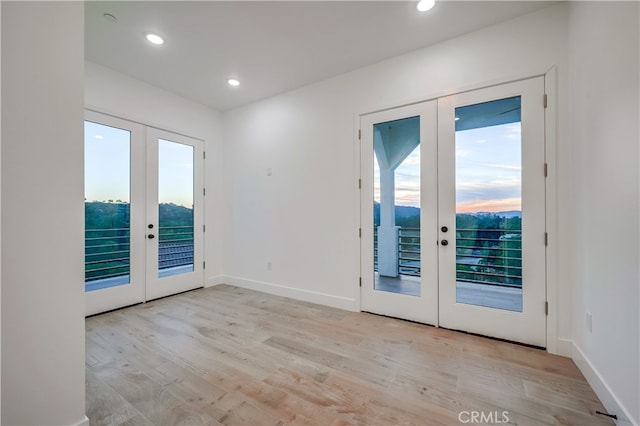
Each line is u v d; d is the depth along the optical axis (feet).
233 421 4.99
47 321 4.31
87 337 8.37
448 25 8.08
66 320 4.50
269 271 13.07
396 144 9.76
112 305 10.66
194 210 13.60
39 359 4.22
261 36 8.57
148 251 11.82
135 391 5.83
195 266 13.60
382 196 10.04
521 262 7.79
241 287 14.01
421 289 9.28
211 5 7.22
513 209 7.92
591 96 5.87
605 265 5.32
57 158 4.41
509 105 7.97
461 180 8.63
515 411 5.23
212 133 14.39
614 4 4.92
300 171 12.01
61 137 4.45
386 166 9.95
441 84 8.87
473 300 8.49
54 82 4.37
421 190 9.25
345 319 9.74
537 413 5.17
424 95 9.13
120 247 10.97
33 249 4.17
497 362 6.89
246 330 8.86
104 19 7.74
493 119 8.16
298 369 6.64
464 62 8.51
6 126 3.93
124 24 7.97
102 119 10.36
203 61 10.01
